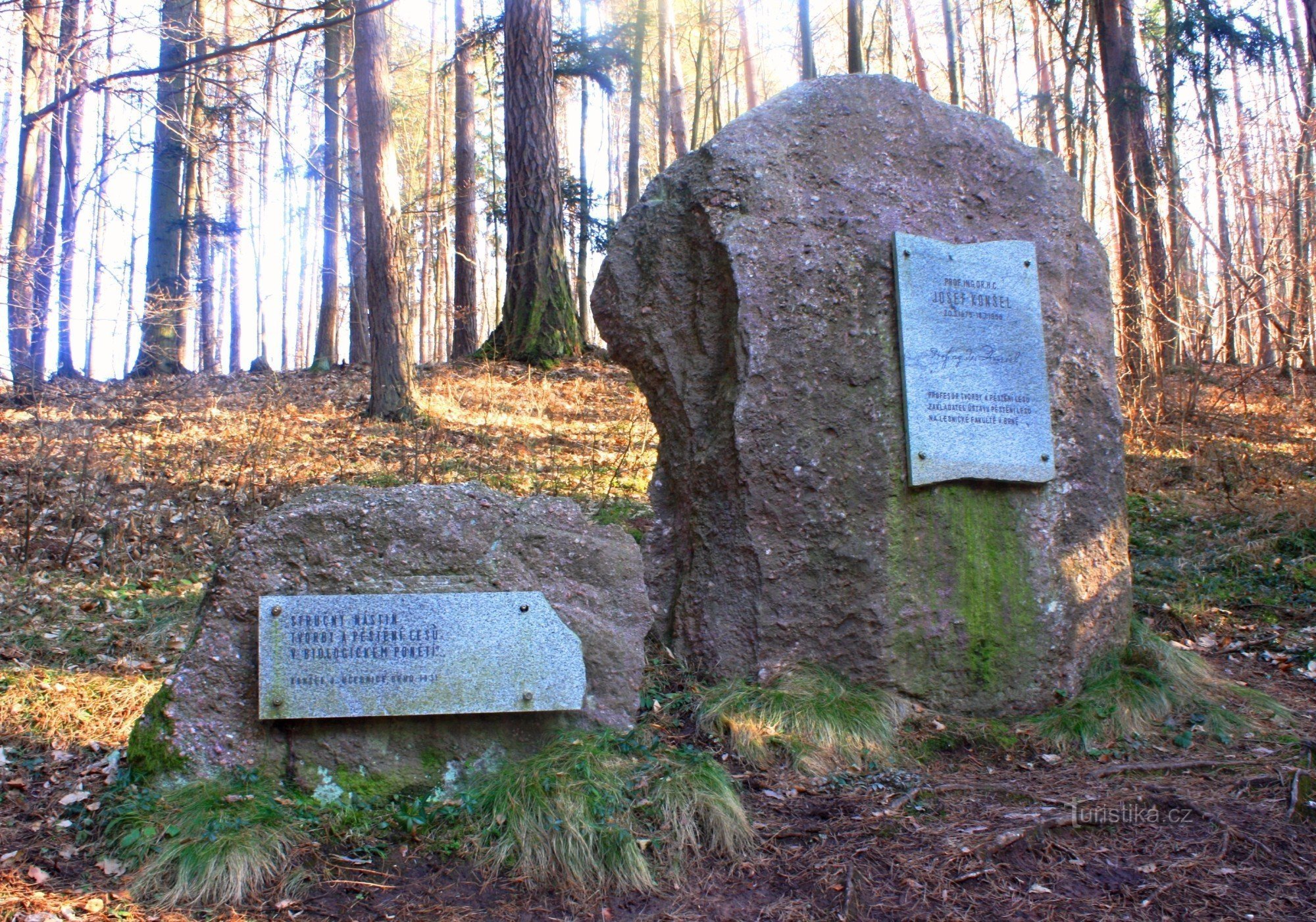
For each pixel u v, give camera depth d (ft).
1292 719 15.46
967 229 16.33
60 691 15.35
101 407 39.83
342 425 37.32
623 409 41.16
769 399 15.40
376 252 38.68
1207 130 51.72
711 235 15.87
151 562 22.45
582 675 12.93
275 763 12.35
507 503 13.58
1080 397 16.52
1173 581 21.74
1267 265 38.52
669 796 12.00
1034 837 11.87
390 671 12.45
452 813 11.98
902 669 15.19
